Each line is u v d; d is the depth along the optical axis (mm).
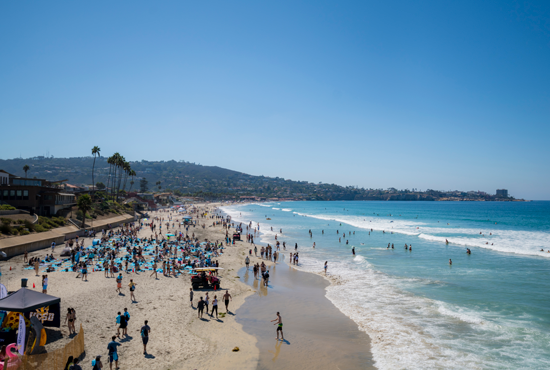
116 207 94375
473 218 137250
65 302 22953
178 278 31734
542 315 23234
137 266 33906
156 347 17359
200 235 68188
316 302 26703
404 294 28766
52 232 48000
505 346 18484
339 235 74625
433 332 20578
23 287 16438
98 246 45812
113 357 14695
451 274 36219
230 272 36219
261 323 22125
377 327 21469
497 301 26547
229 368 15867
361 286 31500
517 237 71438
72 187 103562
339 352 17953
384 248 55531
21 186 56938
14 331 15508
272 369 15984
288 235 74562
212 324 21312
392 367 16359
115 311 21984
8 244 36938
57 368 13438
